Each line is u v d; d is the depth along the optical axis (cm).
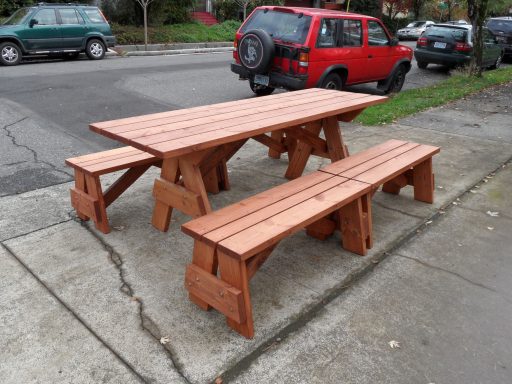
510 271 331
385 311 282
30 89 907
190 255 340
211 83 1060
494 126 749
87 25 1374
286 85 789
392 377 231
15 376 225
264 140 484
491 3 1241
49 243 348
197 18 2436
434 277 321
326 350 248
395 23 3381
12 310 272
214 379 227
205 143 291
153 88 973
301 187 330
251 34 788
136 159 378
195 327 262
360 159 400
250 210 288
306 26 770
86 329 259
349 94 506
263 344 251
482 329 269
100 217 361
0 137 605
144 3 1705
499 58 1606
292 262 333
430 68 1531
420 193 441
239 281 244
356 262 336
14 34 1232
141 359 238
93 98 853
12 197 425
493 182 499
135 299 286
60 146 578
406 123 757
